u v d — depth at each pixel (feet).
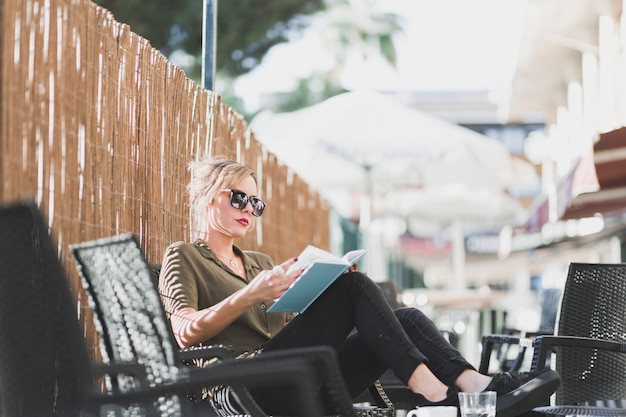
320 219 45.73
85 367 10.83
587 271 19.93
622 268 19.95
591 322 19.74
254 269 18.47
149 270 12.27
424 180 53.93
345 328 15.56
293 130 49.16
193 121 23.03
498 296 46.26
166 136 20.84
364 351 16.10
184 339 15.99
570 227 64.39
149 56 19.72
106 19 17.37
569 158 60.23
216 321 15.75
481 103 118.83
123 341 12.82
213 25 26.66
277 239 34.04
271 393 15.15
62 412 10.88
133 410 12.55
